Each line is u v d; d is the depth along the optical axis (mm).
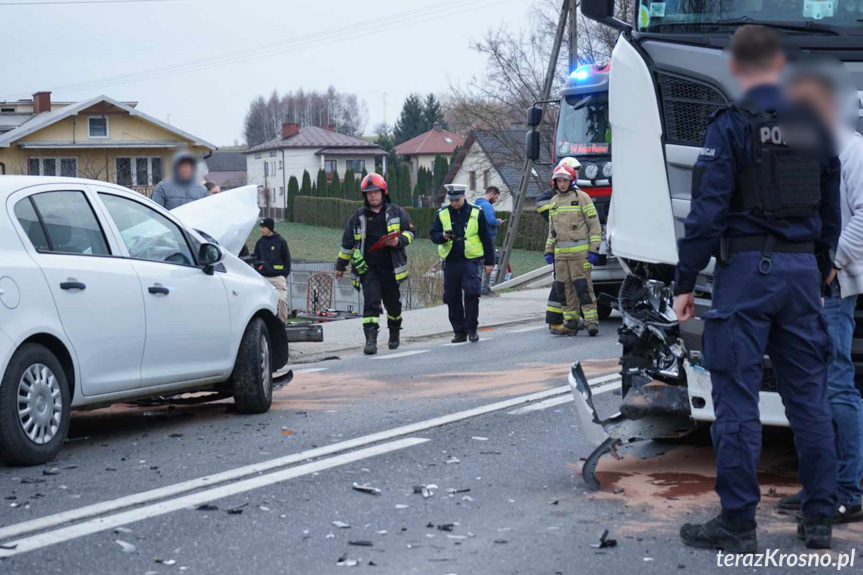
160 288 7652
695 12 6613
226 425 8117
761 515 5348
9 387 6367
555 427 7719
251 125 188875
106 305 7137
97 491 5918
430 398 9281
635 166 6371
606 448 5941
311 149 109062
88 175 55625
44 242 6852
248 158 117812
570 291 14398
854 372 5344
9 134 54062
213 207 10758
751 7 6594
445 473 6316
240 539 4988
